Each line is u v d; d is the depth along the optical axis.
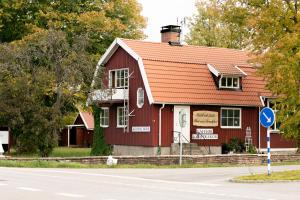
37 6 58.75
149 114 47.34
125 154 49.84
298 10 41.47
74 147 73.62
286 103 40.31
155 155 42.94
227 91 50.00
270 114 27.03
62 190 21.36
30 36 50.91
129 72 49.50
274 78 40.12
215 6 45.12
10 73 44.84
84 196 19.55
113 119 51.66
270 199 19.17
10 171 30.23
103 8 60.41
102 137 52.75
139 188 22.47
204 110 49.00
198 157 39.88
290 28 41.28
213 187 23.33
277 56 39.44
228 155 40.62
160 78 47.31
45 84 44.06
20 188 21.78
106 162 39.28
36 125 43.19
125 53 50.06
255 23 41.41
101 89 47.31
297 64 39.25
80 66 46.31
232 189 22.52
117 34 59.75
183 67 49.00
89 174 29.72
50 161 37.25
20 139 43.78
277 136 52.25
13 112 42.53
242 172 31.98
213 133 49.31
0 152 44.19
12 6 57.59
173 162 39.88
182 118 41.16
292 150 52.75
